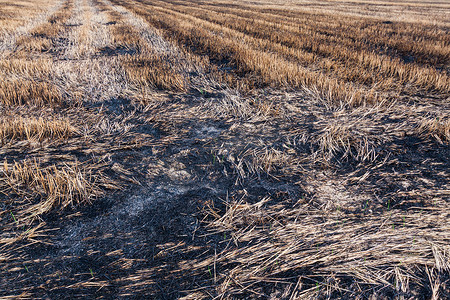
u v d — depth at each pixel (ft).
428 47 29.96
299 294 6.36
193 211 9.02
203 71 23.43
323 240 7.63
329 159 11.59
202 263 7.23
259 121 15.11
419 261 6.91
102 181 10.30
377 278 6.60
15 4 81.30
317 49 30.45
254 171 10.94
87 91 19.10
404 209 8.64
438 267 6.71
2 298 6.35
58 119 15.28
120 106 17.19
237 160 11.73
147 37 37.40
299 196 9.52
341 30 43.24
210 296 6.42
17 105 17.13
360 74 21.91
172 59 26.89
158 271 7.04
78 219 8.70
